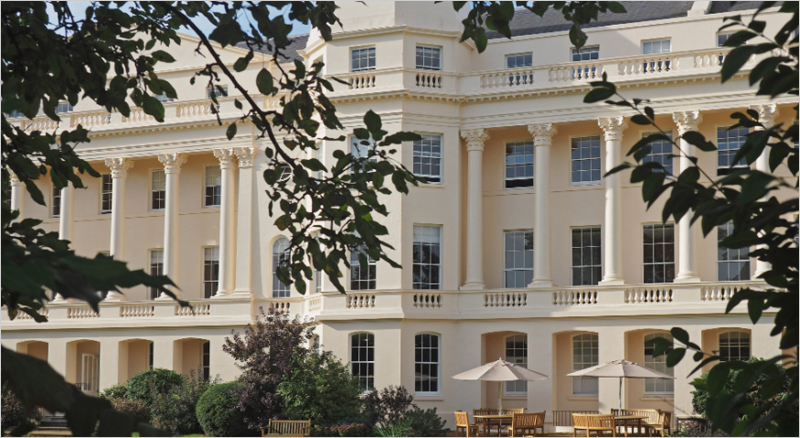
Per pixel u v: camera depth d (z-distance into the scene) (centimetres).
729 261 3834
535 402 3859
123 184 4606
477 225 4044
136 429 333
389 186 3944
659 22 4100
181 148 4494
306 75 783
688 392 3688
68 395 291
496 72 4047
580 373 3516
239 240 4369
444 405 3894
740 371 411
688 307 3681
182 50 4603
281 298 4281
